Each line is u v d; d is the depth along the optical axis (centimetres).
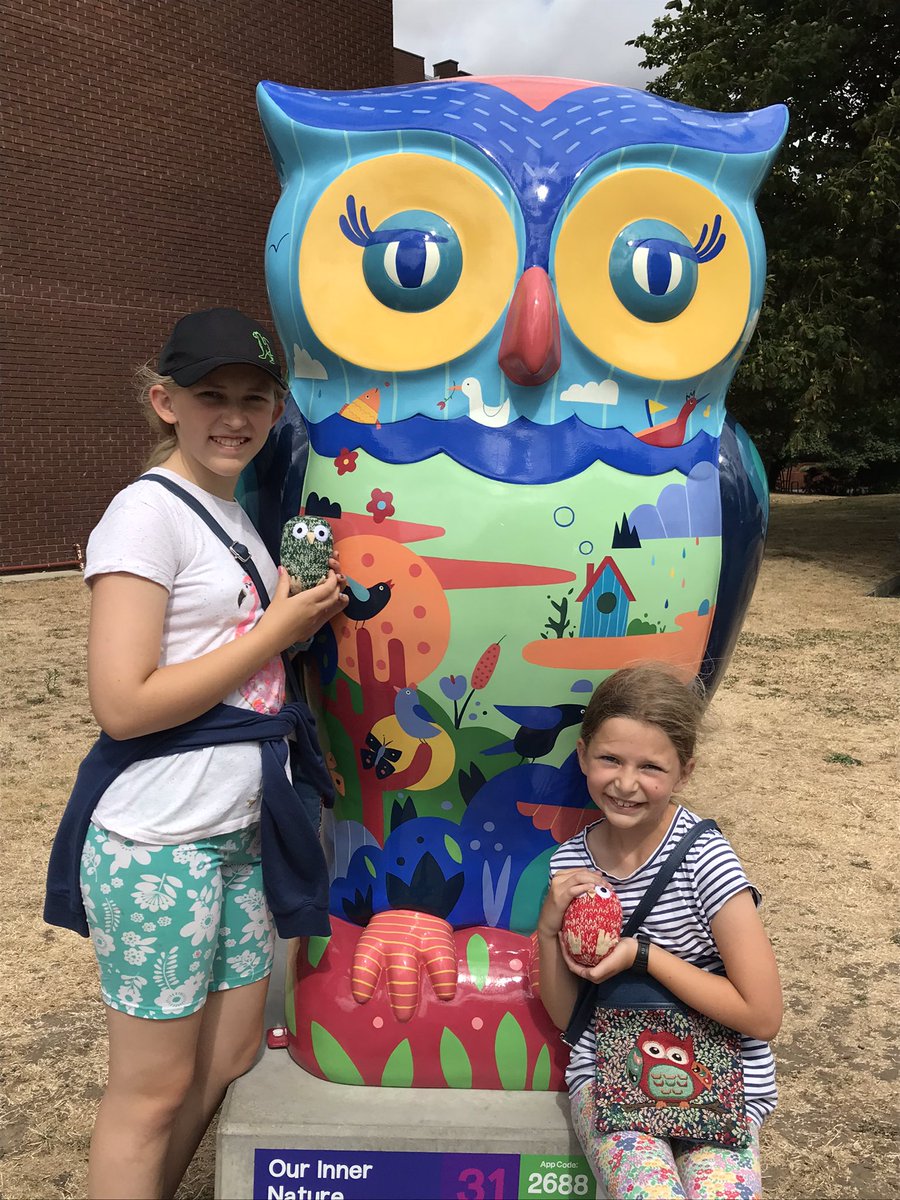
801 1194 212
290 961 190
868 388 1093
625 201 158
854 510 1673
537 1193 162
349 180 159
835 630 775
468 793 172
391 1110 166
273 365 147
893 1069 255
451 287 159
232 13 1091
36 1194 211
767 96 1082
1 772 471
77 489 1043
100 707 139
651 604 164
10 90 945
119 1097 152
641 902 151
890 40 1081
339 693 171
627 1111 147
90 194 1012
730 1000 144
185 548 145
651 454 164
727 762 487
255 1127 161
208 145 1095
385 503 161
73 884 148
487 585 158
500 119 158
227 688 144
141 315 1066
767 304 1074
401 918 179
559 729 166
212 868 149
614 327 160
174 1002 148
